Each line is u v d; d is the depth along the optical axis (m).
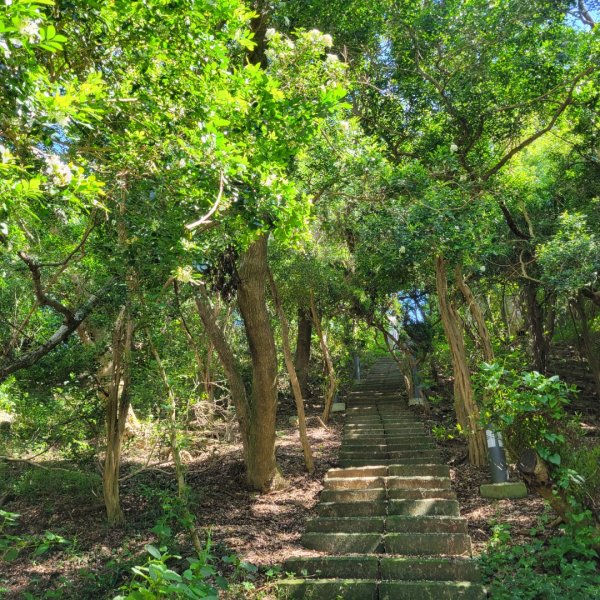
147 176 4.24
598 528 5.16
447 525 6.10
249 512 7.36
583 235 9.30
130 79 4.16
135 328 6.16
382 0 9.78
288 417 14.24
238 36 4.22
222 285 8.34
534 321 12.17
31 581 5.39
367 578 5.21
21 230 3.93
